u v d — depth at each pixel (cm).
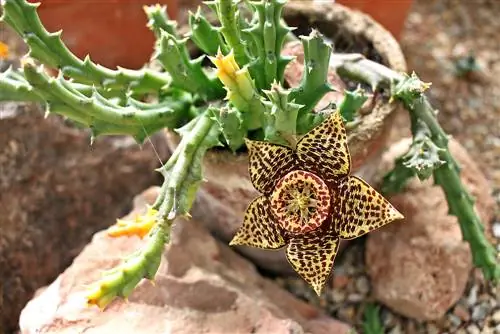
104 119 29
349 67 36
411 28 55
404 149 41
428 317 39
